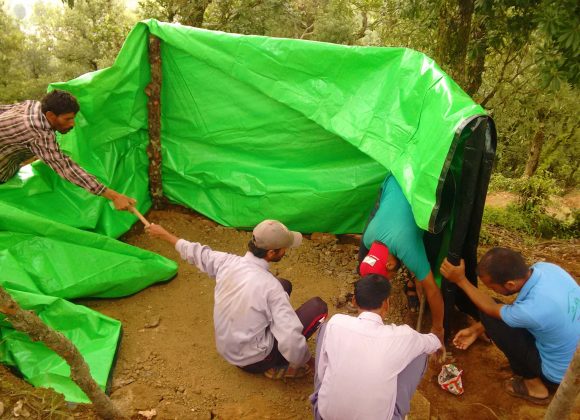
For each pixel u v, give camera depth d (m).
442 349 3.35
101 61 23.75
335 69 3.88
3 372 2.70
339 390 2.29
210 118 4.50
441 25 6.16
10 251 3.27
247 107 4.34
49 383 2.69
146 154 4.67
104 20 24.80
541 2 5.52
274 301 2.78
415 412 2.95
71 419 2.50
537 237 7.13
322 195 4.41
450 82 3.26
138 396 2.89
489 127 2.93
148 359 3.20
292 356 2.78
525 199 7.89
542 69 5.42
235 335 2.80
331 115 3.92
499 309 2.91
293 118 4.28
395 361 2.30
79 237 3.51
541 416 2.96
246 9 13.62
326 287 4.12
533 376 3.03
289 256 4.46
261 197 4.54
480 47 7.04
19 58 27.69
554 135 15.15
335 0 14.19
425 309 3.88
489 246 5.83
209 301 3.81
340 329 2.40
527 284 2.75
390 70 3.71
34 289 3.16
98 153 4.22
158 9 13.79
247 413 2.89
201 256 3.00
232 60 4.09
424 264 3.24
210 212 4.79
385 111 3.64
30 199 3.65
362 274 3.25
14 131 3.03
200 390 3.02
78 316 3.09
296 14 15.34
